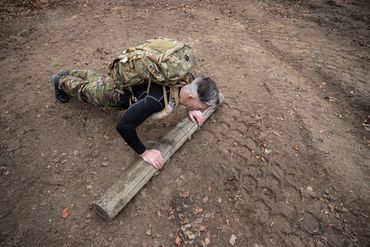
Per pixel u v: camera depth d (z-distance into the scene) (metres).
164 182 2.58
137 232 2.26
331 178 2.68
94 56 4.01
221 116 3.23
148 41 2.24
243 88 3.62
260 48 4.51
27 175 2.57
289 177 2.68
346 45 4.81
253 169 2.74
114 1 5.65
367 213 2.45
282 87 3.70
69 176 2.58
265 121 3.20
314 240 2.28
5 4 5.16
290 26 5.34
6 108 3.14
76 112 3.11
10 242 2.16
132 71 2.06
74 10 5.25
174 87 2.08
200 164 2.75
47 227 2.25
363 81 3.90
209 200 2.50
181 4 5.76
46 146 2.80
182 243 2.24
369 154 2.92
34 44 4.24
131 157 2.74
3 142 2.81
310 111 3.38
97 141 2.86
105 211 2.18
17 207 2.36
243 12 5.71
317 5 6.27
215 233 2.30
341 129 3.18
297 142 2.99
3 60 3.88
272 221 2.38
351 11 6.04
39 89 3.39
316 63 4.25
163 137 2.72
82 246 2.17
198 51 4.25
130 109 2.03
